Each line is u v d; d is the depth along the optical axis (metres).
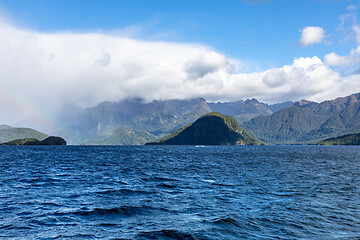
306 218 22.30
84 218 22.06
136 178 47.62
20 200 28.61
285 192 34.09
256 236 18.00
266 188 37.12
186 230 19.06
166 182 42.69
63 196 30.89
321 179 47.00
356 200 29.52
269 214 23.48
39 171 60.25
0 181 43.06
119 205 26.45
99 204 26.88
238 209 25.22
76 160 103.00
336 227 20.06
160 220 21.59
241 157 126.75
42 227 19.67
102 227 19.73
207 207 25.94
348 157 129.25
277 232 18.81
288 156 138.12
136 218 22.17
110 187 37.50
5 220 21.30
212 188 36.94
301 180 45.59
